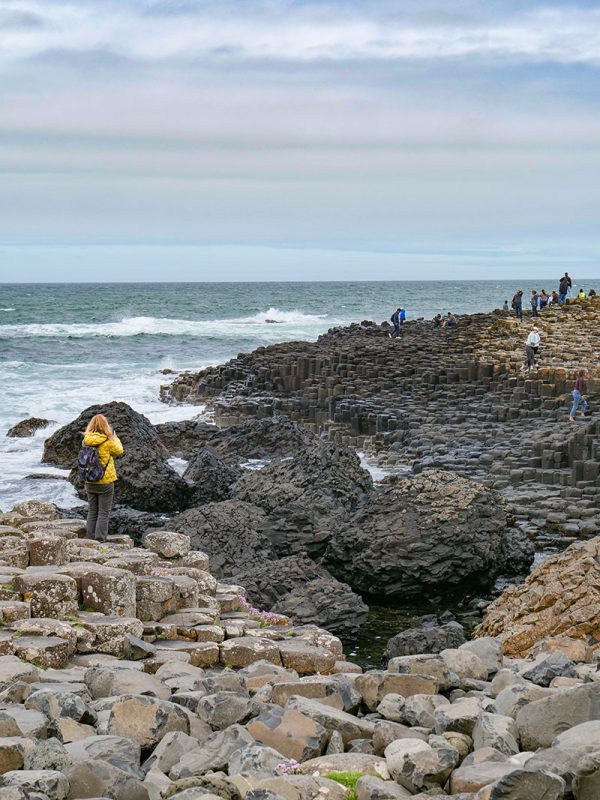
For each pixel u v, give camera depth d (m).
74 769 6.81
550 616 13.62
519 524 24.08
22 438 37.56
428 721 8.34
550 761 6.66
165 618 12.41
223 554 19.81
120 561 13.44
